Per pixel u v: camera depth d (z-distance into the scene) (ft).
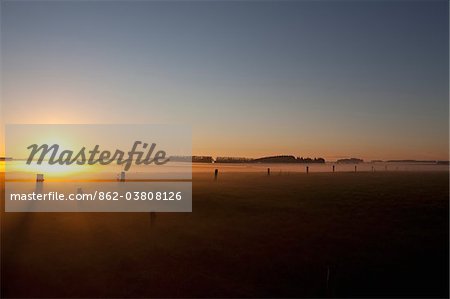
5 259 60.64
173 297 49.11
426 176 178.09
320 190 131.13
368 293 51.19
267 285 52.95
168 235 74.13
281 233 76.48
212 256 63.21
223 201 108.47
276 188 135.74
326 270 58.18
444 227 81.56
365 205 104.53
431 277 56.24
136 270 57.00
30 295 48.85
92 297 48.70
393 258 63.21
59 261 60.13
